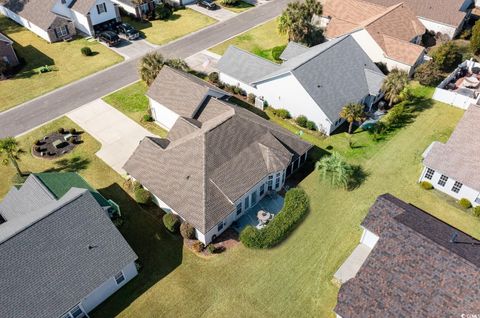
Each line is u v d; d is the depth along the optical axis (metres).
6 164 39.47
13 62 58.47
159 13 71.50
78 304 27.19
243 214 36.28
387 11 60.09
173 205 33.84
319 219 35.69
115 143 44.59
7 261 26.14
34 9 66.50
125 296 29.94
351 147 43.69
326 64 47.31
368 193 38.22
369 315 25.61
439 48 56.19
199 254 32.78
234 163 35.72
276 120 48.03
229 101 51.12
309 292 29.98
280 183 38.62
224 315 28.72
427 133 45.47
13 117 48.56
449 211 36.31
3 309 25.05
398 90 47.12
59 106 50.38
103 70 57.72
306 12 56.91
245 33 68.00
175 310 29.05
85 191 30.08
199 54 61.62
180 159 35.75
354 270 31.38
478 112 38.03
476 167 36.03
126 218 35.84
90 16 64.25
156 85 46.50
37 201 32.59
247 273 31.36
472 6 70.94
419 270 26.22
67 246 28.09
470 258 26.31
